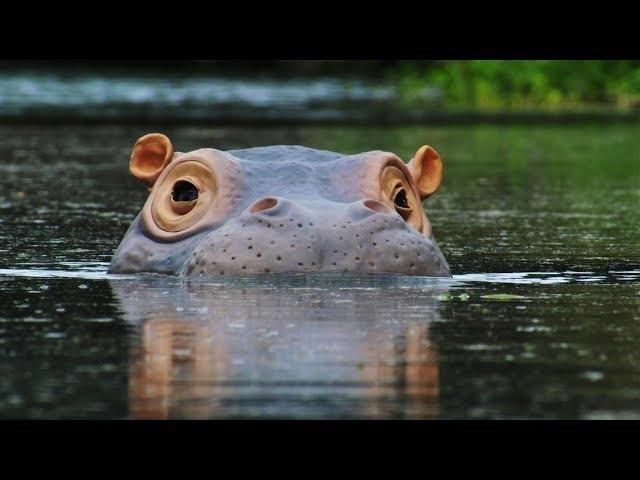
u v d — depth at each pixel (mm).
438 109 114438
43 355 22844
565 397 20172
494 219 46250
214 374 21328
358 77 159500
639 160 71500
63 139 79188
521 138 86062
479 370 21844
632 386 20828
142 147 33312
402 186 32156
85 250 37469
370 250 29328
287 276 28922
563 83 124812
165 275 30906
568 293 29969
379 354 22859
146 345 23547
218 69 165250
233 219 30125
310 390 20391
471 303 28062
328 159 32625
